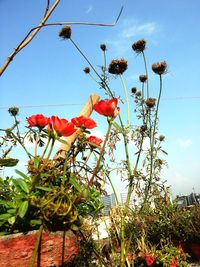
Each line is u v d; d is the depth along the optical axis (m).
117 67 0.61
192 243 1.17
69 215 0.38
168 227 1.14
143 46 0.67
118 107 0.45
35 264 0.38
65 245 0.40
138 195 0.57
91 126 0.48
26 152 0.48
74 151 0.48
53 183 0.46
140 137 0.60
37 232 0.39
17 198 0.38
